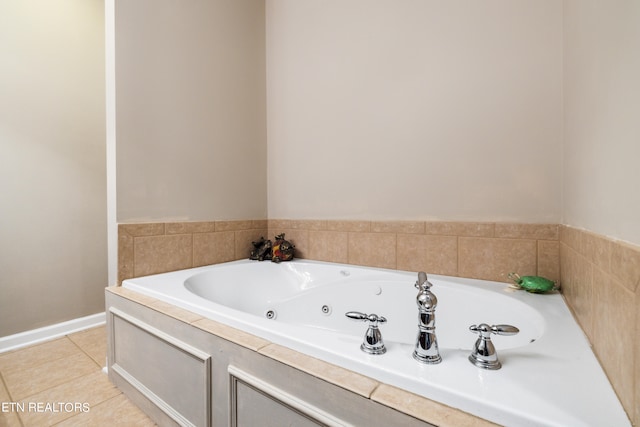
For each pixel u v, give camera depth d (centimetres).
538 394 55
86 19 218
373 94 175
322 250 197
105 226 229
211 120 192
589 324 78
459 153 149
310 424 71
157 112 166
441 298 134
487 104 142
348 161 185
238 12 210
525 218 135
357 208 182
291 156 213
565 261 115
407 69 163
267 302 186
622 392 53
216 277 174
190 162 181
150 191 163
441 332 133
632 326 49
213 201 193
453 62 150
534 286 118
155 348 117
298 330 87
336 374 69
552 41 128
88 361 169
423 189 159
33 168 196
